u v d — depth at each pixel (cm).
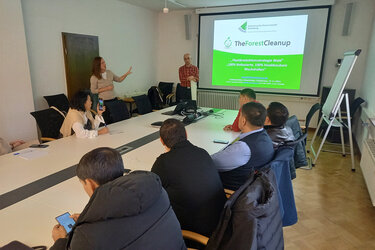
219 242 97
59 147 220
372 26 455
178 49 657
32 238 108
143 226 80
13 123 352
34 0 377
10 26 335
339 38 499
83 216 78
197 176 128
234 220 94
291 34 526
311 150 404
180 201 127
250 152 167
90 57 479
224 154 171
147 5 579
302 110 556
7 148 227
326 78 526
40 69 399
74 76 451
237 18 564
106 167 95
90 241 73
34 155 201
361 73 489
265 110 177
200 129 286
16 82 349
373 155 259
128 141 239
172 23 649
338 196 280
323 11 492
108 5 509
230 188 178
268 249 97
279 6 522
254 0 513
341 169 350
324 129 492
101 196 77
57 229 106
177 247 92
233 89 602
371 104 363
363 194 284
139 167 181
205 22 596
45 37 400
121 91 578
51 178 163
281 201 155
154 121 320
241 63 582
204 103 635
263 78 569
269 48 549
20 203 134
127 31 568
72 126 250
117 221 76
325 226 227
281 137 203
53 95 419
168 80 691
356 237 213
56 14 412
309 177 325
